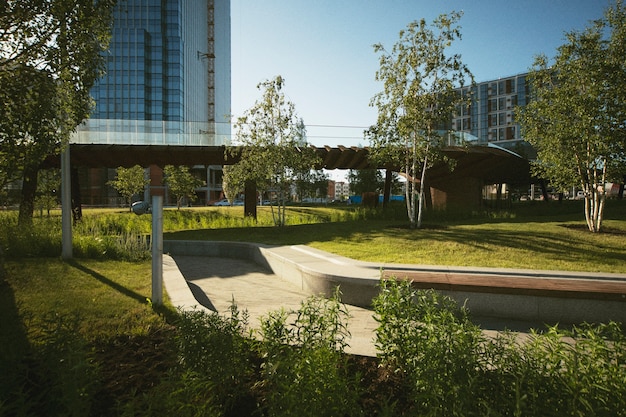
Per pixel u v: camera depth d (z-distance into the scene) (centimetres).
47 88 682
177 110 7944
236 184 1786
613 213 2177
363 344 411
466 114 11100
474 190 2950
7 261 916
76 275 802
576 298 595
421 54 1370
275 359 292
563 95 1212
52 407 271
